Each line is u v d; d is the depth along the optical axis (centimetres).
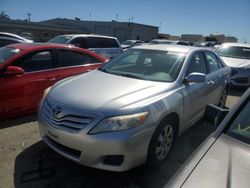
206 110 253
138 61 427
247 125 205
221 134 204
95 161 278
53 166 329
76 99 307
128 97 307
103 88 335
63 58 529
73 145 284
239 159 172
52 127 302
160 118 306
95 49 1044
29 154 356
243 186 147
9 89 442
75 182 299
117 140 271
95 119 278
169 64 402
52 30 4453
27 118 484
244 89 907
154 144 306
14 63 458
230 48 1041
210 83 463
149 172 325
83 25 5116
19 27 3997
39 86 481
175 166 343
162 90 338
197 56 451
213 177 156
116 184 299
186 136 447
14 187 287
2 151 361
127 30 4781
